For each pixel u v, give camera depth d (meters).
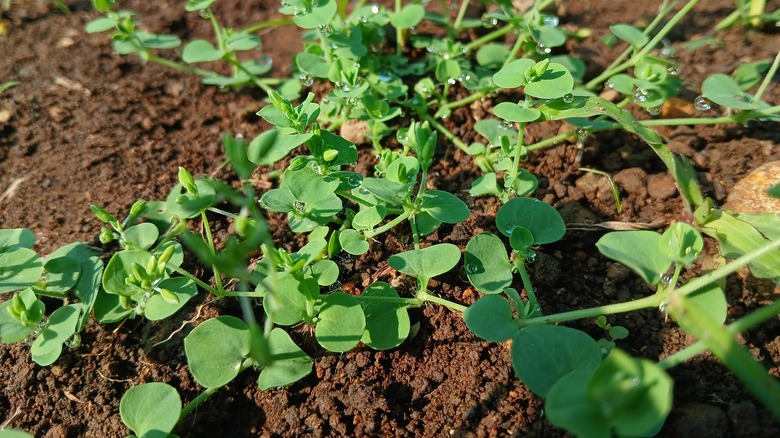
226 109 0.23
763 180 0.18
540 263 0.17
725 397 0.14
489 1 0.23
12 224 0.19
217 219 0.19
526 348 0.13
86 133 0.22
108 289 0.15
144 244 0.17
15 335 0.15
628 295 0.17
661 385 0.10
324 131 0.17
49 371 0.16
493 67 0.22
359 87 0.19
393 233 0.18
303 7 0.19
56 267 0.16
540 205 0.16
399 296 0.17
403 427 0.15
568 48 0.24
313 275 0.15
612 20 0.25
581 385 0.11
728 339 0.10
